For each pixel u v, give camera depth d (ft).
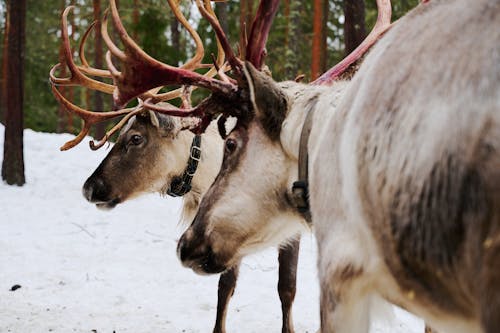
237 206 10.64
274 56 66.44
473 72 6.01
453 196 5.94
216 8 64.64
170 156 21.17
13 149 42.19
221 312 19.10
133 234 33.37
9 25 42.63
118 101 11.71
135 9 57.57
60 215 36.73
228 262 10.96
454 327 6.91
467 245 5.89
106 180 21.66
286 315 19.24
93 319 21.17
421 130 6.36
